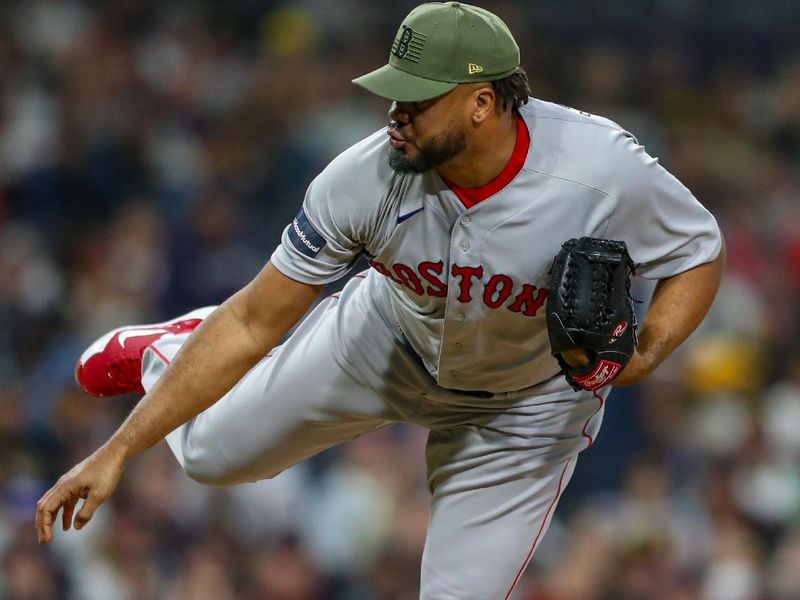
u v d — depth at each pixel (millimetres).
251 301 14594
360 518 31156
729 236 40938
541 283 14250
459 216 13945
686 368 36500
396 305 15344
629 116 44062
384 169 14000
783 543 31547
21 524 28406
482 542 15977
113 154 40500
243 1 47188
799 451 34562
